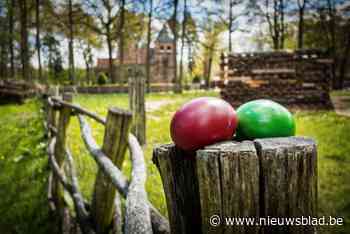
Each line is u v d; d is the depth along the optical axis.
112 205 2.61
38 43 31.88
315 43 39.91
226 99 13.37
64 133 4.26
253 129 1.15
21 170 5.04
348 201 3.27
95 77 63.50
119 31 37.66
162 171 1.15
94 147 2.73
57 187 3.87
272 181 0.89
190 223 1.13
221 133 1.06
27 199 4.11
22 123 9.59
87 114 3.40
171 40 60.44
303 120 8.64
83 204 3.02
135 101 5.71
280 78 13.08
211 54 46.97
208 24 39.19
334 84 36.81
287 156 0.88
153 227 1.54
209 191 0.92
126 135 2.45
